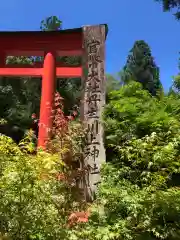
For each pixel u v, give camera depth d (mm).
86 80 7504
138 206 3934
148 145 4730
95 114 7238
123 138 6875
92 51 7629
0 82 17891
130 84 8422
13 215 3670
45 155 4641
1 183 3797
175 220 3926
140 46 20891
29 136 4586
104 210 4379
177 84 9789
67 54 9508
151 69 20406
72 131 6738
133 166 4977
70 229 4137
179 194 3938
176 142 4824
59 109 7008
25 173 3896
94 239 3889
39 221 3750
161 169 4551
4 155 4047
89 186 6469
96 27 7750
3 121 7996
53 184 4516
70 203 4855
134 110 7320
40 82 18031
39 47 9453
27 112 17156
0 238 3465
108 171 5629
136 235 3932
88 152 6781
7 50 9578
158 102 8133
